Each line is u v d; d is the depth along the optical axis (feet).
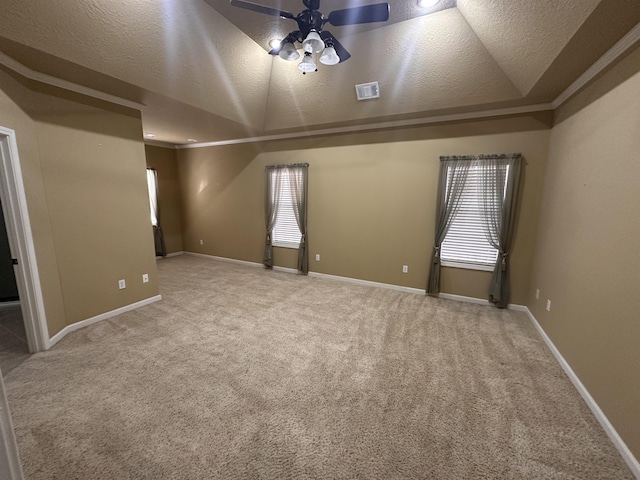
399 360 8.59
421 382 7.59
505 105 11.30
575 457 5.49
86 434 5.88
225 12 8.39
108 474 5.06
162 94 10.69
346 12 6.22
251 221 19.66
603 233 6.84
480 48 8.93
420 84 10.77
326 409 6.63
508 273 12.29
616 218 6.37
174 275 17.61
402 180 14.14
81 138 10.09
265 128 15.96
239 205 20.02
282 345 9.39
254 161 18.83
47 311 9.12
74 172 9.96
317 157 16.33
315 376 7.81
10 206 8.16
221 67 10.48
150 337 9.84
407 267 14.52
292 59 7.40
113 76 9.09
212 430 6.01
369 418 6.37
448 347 9.34
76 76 9.05
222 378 7.69
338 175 15.79
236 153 19.49
